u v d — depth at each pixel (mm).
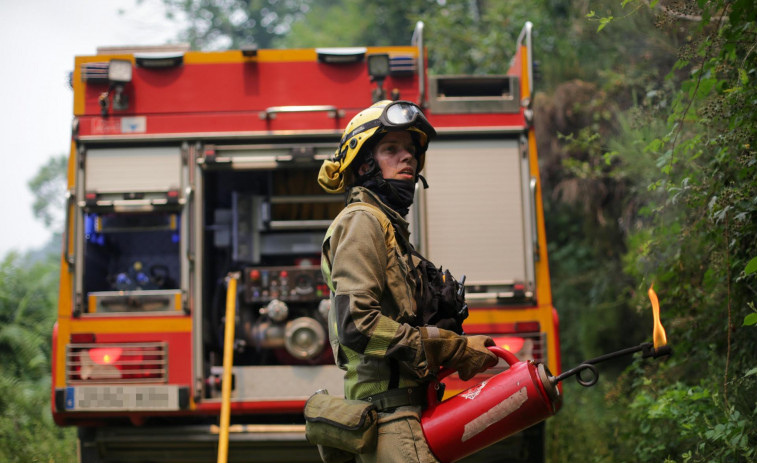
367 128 3131
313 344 5719
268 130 5750
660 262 5527
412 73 5766
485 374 5469
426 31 12211
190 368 5590
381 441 2922
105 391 5562
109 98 5762
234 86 5781
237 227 6312
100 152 5742
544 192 9922
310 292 5879
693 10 4500
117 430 5699
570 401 8797
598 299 9492
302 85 5789
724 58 4262
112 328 5617
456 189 5672
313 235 6391
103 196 5703
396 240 3057
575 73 9352
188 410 5559
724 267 4750
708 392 4621
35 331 10383
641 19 5852
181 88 5777
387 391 2955
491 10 12039
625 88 7859
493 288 5598
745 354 4926
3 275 10852
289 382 5641
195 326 5617
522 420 2918
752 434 4328
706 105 4508
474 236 5633
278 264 6586
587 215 9266
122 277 6039
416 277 3039
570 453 6684
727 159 4648
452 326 3074
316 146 5738
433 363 2844
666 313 5348
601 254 9922
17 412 7848
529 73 5762
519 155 5727
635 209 7684
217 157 5738
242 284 6188
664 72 6719
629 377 6469
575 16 8195
